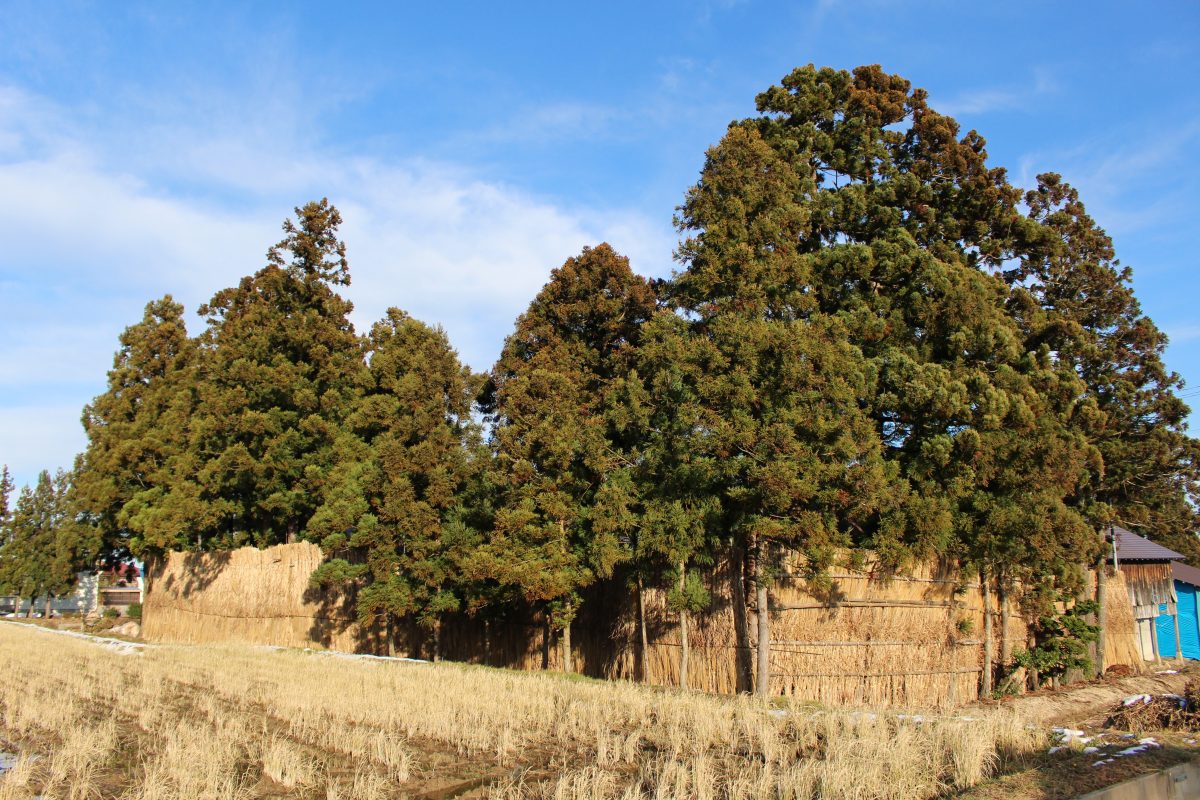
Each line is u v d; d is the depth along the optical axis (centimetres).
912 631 2194
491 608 2812
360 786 1076
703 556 2119
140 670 2338
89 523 5453
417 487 2731
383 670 2253
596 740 1398
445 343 2870
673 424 2042
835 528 1986
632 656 2428
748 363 1925
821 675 2070
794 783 1031
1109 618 3034
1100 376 2881
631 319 2631
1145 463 2922
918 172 2720
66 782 1115
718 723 1459
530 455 2325
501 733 1418
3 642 3497
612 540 2158
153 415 4609
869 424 1939
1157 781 1109
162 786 1030
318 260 3859
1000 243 2778
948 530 2045
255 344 3681
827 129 2714
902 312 2339
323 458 3662
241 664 2439
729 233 2102
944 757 1229
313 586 3403
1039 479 2258
